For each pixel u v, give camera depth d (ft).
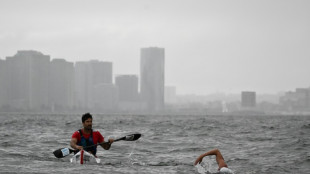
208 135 197.36
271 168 93.40
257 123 376.27
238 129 254.47
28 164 87.76
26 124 311.68
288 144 146.41
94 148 95.20
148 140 164.86
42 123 333.42
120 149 132.26
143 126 293.23
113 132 223.71
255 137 183.93
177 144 150.41
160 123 351.46
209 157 111.65
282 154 119.14
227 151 128.47
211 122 390.42
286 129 253.65
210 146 143.13
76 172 78.79
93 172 79.56
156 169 87.66
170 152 126.31
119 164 94.84
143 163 98.99
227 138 178.50
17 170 79.61
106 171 81.46
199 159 81.92
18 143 146.72
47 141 156.76
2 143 144.97
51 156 110.63
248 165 98.63
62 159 101.09
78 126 284.20
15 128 253.85
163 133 212.02
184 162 103.19
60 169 81.76
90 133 94.99
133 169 86.48
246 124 346.95
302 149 131.03
